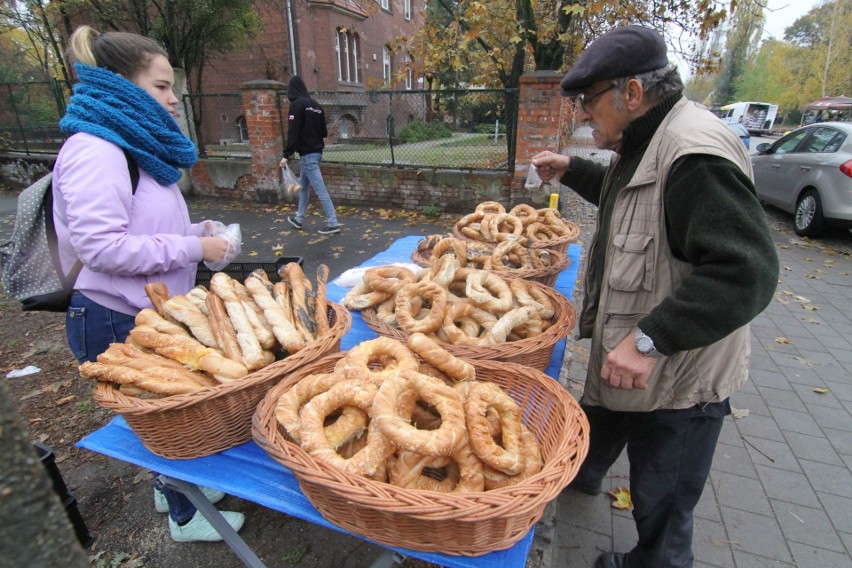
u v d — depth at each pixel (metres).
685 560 1.72
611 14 6.98
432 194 7.69
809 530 2.28
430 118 8.46
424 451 1.13
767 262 1.14
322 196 6.66
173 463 1.45
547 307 2.17
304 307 1.85
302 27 18.31
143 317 1.60
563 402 1.45
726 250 1.15
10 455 0.47
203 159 9.02
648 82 1.35
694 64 7.65
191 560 2.14
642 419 1.62
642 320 1.32
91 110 1.61
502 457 1.23
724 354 1.44
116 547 2.20
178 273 1.96
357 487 1.04
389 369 1.47
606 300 1.54
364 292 2.42
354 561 2.12
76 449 2.81
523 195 7.02
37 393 3.32
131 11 8.80
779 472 2.64
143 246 1.64
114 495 2.49
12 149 11.48
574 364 3.67
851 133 6.80
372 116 8.62
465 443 1.27
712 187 1.19
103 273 1.73
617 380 1.41
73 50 1.66
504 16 7.19
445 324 1.97
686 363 1.43
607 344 1.53
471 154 8.12
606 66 1.36
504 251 2.78
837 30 38.50
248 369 1.49
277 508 1.28
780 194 7.96
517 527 1.12
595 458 2.27
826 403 3.26
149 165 1.74
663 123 1.37
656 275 1.41
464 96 8.08
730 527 2.30
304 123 6.35
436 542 1.10
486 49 8.19
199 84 11.19
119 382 1.39
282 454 1.14
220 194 9.09
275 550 2.17
